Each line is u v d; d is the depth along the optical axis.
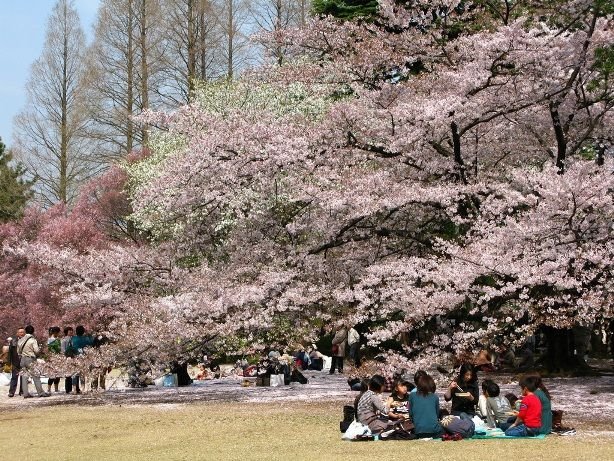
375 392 10.91
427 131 18.62
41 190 46.28
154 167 28.95
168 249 19.80
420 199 17.41
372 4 30.06
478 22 20.61
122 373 18.53
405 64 21.11
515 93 18.28
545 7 18.69
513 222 15.63
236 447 9.91
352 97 21.48
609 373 20.11
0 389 21.77
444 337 15.61
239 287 17.44
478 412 11.48
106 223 36.38
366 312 16.66
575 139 20.59
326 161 18.81
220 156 18.19
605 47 17.83
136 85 45.44
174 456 9.26
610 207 15.88
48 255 18.89
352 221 18.75
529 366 21.59
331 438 10.63
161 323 16.75
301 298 17.42
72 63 46.56
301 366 24.23
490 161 21.00
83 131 45.53
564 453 8.57
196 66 44.22
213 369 24.34
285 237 19.53
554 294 16.42
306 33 20.97
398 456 8.69
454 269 15.38
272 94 28.19
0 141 40.81
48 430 12.37
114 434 11.64
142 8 45.22
